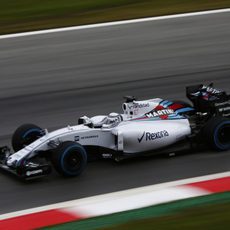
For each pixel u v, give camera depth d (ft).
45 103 162.40
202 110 130.00
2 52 200.85
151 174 116.37
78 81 177.68
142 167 119.96
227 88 169.37
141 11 235.81
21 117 153.69
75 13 233.76
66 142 114.01
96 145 119.96
